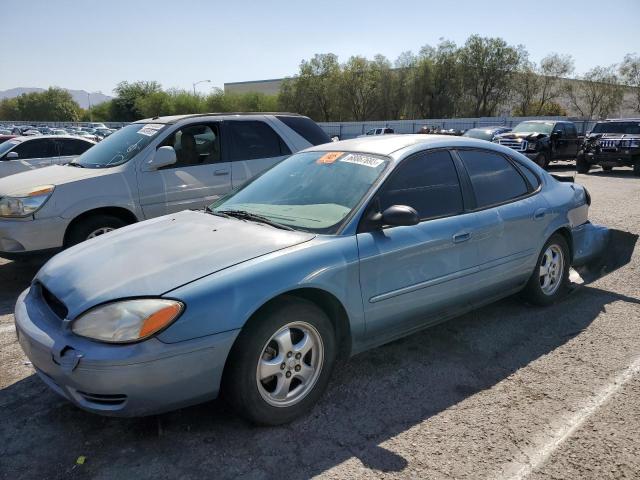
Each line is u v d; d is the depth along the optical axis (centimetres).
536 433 280
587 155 1747
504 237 396
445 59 5712
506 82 5603
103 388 241
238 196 391
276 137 682
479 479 245
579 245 489
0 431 284
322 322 293
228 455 262
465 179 386
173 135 605
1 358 372
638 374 343
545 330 415
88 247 326
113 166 577
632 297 489
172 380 249
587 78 5572
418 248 335
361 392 323
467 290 374
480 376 343
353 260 304
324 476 246
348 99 6191
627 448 266
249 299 264
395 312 331
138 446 269
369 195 329
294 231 316
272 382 287
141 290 257
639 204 1048
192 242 304
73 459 260
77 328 252
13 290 538
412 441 273
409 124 4772
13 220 519
